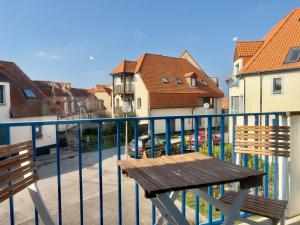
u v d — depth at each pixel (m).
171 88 34.38
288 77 19.20
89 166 18.56
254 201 2.78
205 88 38.03
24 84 25.95
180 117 3.20
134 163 2.35
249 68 21.34
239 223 3.42
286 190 3.65
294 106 19.03
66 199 11.14
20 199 10.97
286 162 3.65
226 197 2.87
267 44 22.16
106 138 29.23
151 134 3.06
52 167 18.72
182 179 1.88
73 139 27.33
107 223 8.36
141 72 34.00
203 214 6.93
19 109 22.69
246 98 21.70
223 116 3.51
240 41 24.61
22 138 18.06
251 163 7.31
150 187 1.71
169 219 2.23
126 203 10.03
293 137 3.67
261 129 3.35
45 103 26.09
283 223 2.71
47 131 24.45
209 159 2.49
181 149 3.24
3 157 1.94
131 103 35.06
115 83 37.59
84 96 54.22
